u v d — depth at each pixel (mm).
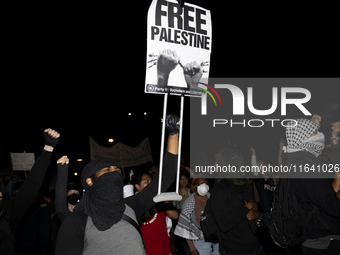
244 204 3332
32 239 5004
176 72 2367
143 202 2383
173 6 2391
